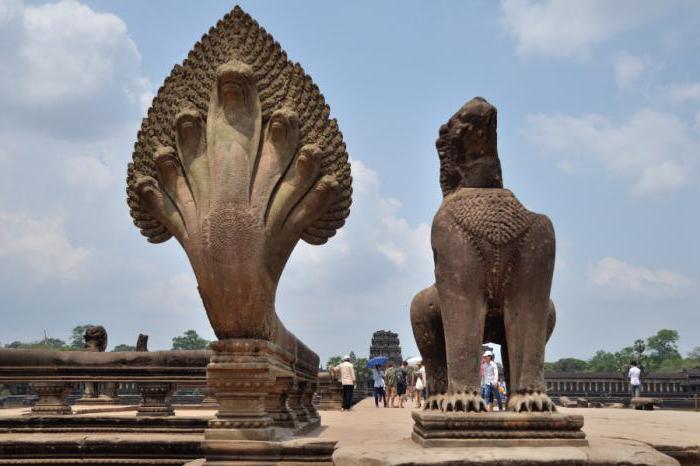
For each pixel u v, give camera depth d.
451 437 3.23
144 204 3.69
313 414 6.29
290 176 3.57
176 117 3.60
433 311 3.95
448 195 3.88
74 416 4.84
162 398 6.57
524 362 3.53
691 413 12.36
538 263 3.57
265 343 3.44
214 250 3.36
